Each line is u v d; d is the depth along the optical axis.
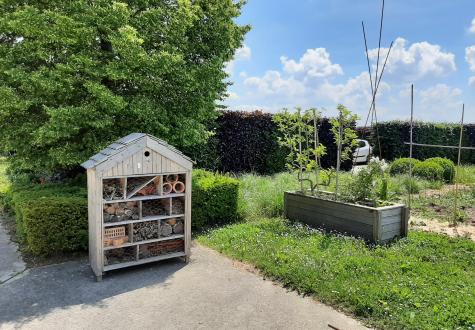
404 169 12.57
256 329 3.47
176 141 8.04
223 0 8.14
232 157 13.41
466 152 20.00
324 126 16.25
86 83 6.48
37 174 9.02
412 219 7.49
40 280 4.60
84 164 5.00
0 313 3.76
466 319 3.41
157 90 7.38
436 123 19.02
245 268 4.98
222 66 8.37
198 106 7.96
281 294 4.20
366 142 18.20
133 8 7.39
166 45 7.01
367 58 7.16
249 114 13.77
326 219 6.52
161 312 3.79
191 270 4.94
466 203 8.90
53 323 3.56
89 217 4.90
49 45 6.71
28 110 7.11
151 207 5.33
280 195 8.12
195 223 6.83
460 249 5.44
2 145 7.46
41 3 6.82
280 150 14.45
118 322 3.59
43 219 5.15
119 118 7.35
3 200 8.35
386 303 3.72
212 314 3.75
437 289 4.05
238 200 7.73
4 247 5.82
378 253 5.21
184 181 5.36
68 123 6.41
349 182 7.11
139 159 4.76
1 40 7.12
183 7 7.13
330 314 3.73
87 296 4.16
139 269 4.97
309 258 4.96
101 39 7.16
